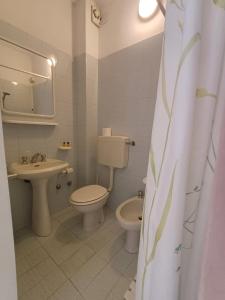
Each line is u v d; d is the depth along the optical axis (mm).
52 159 1793
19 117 1503
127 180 1867
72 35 1878
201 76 419
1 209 483
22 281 1087
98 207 1556
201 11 377
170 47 455
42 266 1211
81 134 2008
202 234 480
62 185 1977
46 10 1604
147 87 1617
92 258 1298
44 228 1539
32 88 1570
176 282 473
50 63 1685
